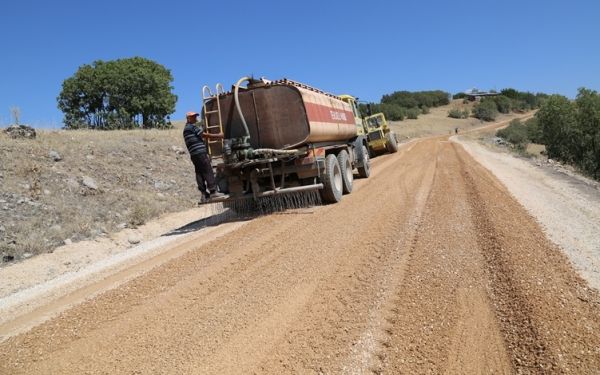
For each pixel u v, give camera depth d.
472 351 3.35
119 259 7.65
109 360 3.69
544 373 2.99
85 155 14.99
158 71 46.19
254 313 4.32
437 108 130.25
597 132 32.00
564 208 8.95
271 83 9.87
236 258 6.29
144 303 4.93
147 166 16.03
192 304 4.73
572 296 4.18
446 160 19.33
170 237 9.16
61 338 4.25
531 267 4.97
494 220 7.18
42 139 15.76
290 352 3.49
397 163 19.67
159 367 3.48
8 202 10.21
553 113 33.72
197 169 9.62
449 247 5.90
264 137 9.92
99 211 11.20
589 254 5.66
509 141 46.00
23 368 3.72
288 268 5.58
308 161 9.93
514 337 3.50
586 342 3.33
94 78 41.41
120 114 40.09
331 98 12.44
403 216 7.86
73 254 8.58
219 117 9.80
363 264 5.42
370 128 26.36
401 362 3.24
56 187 11.80
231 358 3.50
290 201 10.46
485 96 132.62
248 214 10.59
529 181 13.21
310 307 4.30
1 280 7.12
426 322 3.83
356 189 12.41
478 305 4.12
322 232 7.27
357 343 3.54
